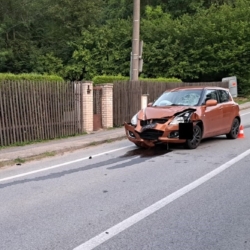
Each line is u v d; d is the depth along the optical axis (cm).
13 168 762
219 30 2789
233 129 1080
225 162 755
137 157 834
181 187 579
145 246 373
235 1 3566
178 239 389
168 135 867
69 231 415
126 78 2281
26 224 439
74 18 3981
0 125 978
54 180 646
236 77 2675
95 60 3369
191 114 895
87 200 525
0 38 3681
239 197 528
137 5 1459
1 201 531
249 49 2680
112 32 3422
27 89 1048
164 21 3306
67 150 956
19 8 3938
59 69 3634
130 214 464
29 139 1059
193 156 823
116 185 600
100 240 389
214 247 370
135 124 912
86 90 1240
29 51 3769
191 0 3734
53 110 1132
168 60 2894
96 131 1295
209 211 471
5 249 374
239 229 414
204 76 2912
